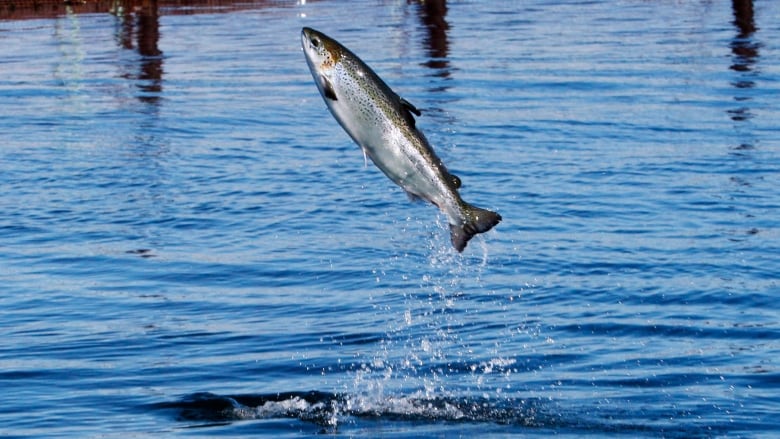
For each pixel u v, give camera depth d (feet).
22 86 115.44
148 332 47.65
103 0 204.23
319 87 30.48
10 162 80.38
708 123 90.43
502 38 149.28
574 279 54.24
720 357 44.37
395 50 138.10
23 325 48.75
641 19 171.42
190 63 131.34
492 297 51.98
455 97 104.12
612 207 66.85
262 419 38.99
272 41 150.71
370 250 59.67
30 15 191.21
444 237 62.03
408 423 38.78
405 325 48.52
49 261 58.54
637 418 39.09
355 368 43.68
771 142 83.10
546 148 82.48
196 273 56.18
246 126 92.99
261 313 50.24
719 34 149.38
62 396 40.93
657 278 54.08
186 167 78.64
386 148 30.91
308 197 70.64
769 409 39.58
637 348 45.60
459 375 43.01
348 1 209.46
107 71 125.80
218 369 43.55
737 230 61.82
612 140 84.89
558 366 43.83
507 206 67.41
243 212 67.46
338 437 37.52
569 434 37.83
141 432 37.81
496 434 37.83
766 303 50.39
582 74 116.47
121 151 83.87
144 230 63.98
